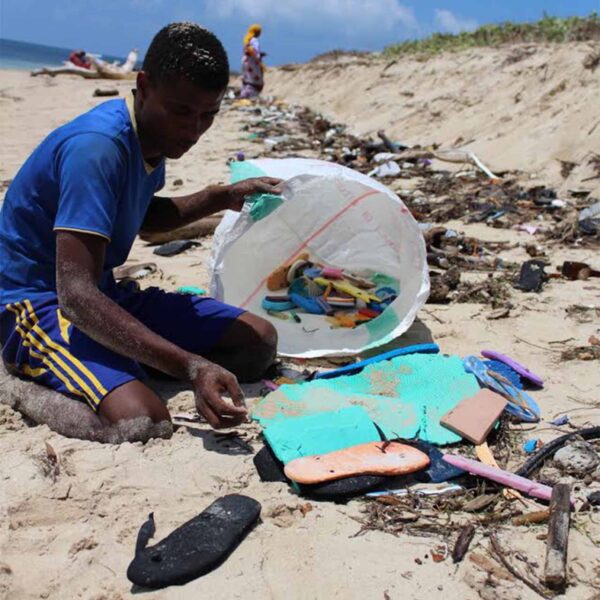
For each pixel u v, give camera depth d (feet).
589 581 7.01
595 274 16.70
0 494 8.09
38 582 6.94
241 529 7.48
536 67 35.17
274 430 9.11
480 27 49.39
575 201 24.11
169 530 7.63
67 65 85.40
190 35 8.86
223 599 6.73
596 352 12.37
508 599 6.73
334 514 7.97
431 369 11.23
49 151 9.53
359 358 12.41
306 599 6.75
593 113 28.60
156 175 10.31
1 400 10.18
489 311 14.46
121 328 8.88
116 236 10.17
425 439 9.51
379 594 6.81
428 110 39.50
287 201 12.88
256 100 59.16
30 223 9.87
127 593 6.82
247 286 13.53
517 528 7.76
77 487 8.23
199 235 19.75
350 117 46.52
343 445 8.98
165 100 9.09
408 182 28.27
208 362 8.95
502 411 9.95
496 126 33.45
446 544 7.50
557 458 9.01
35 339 9.77
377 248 14.14
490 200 24.26
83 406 9.40
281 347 12.26
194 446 9.19
